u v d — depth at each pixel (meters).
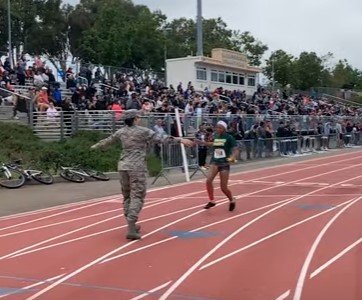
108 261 8.00
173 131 23.22
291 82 83.88
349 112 54.75
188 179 19.20
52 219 11.77
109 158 20.73
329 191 15.94
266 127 30.56
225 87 52.25
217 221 11.09
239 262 7.86
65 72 32.22
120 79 34.81
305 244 8.91
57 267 7.71
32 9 72.50
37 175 17.41
